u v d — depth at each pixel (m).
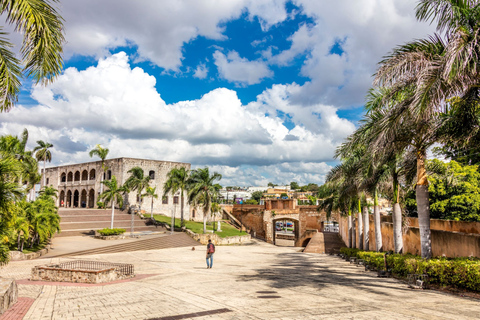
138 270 18.23
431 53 10.70
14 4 6.39
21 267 18.30
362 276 15.21
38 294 10.84
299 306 8.18
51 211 26.58
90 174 69.38
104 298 9.95
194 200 42.78
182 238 39.88
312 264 22.73
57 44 7.07
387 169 16.89
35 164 32.94
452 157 22.23
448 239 14.71
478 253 12.23
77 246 29.12
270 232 61.66
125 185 48.03
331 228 87.38
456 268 10.48
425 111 9.32
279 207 65.50
